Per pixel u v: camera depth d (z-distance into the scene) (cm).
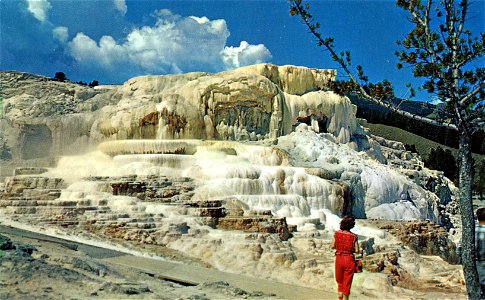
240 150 2984
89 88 3947
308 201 2603
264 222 1902
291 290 1288
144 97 3403
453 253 2733
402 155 4497
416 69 1179
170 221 1788
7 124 3488
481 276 915
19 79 3788
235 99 3353
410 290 1656
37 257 923
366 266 1786
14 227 1527
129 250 1528
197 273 1286
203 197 2195
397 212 3147
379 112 10069
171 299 818
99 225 1705
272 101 3488
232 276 1346
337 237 997
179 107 3161
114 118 3148
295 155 3203
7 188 2138
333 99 3781
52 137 3350
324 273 1602
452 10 1232
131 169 2548
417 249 2517
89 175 2464
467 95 1165
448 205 4269
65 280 804
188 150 2886
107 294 773
